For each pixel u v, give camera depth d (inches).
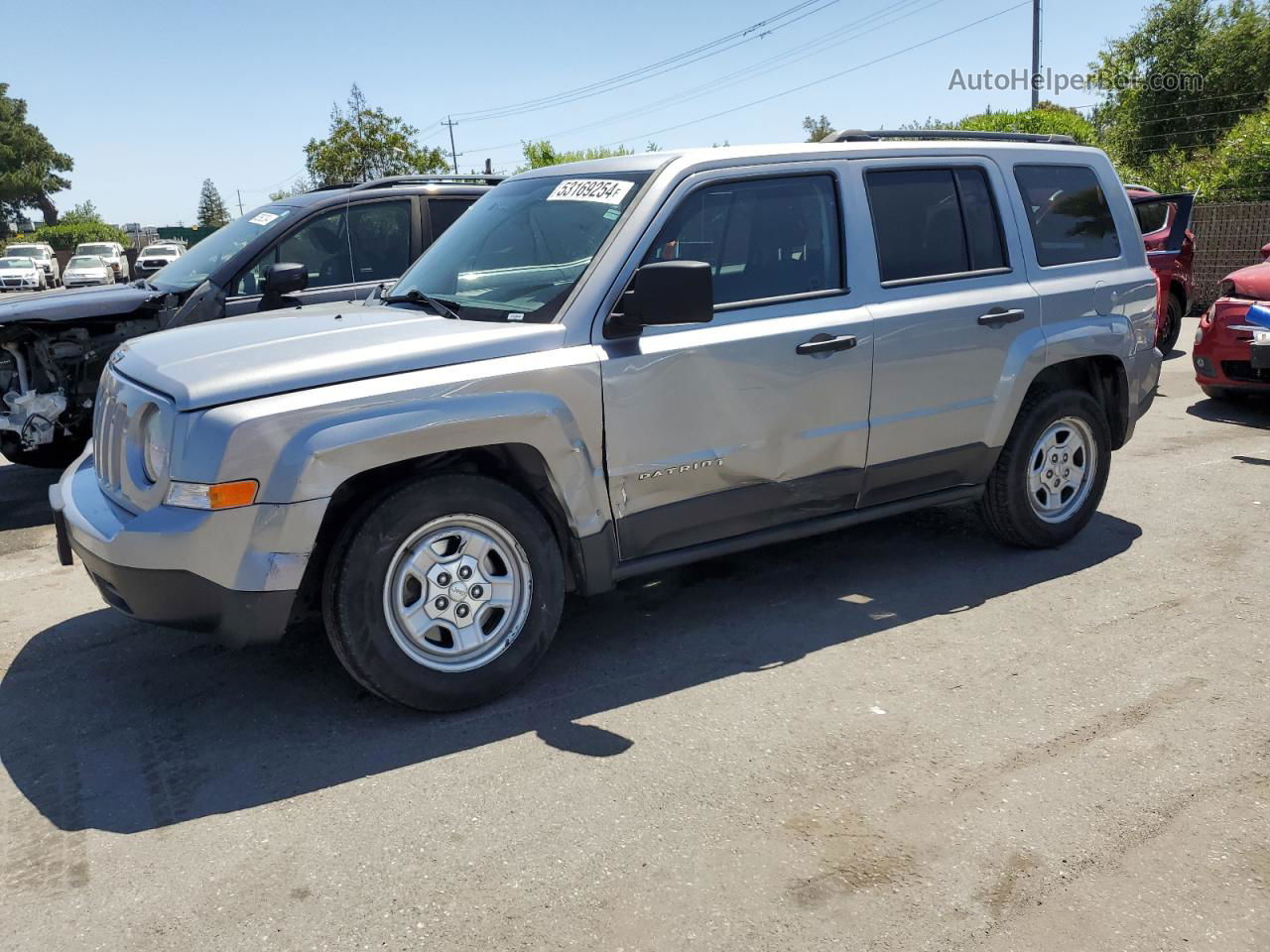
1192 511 230.5
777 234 165.6
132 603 132.6
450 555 140.7
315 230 280.7
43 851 114.5
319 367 132.5
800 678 152.5
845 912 101.1
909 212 179.3
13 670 162.9
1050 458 199.8
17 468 305.9
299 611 139.9
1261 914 100.1
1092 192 206.4
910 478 182.1
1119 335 201.8
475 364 139.3
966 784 123.3
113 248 2012.8
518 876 108.0
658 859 110.2
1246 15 1289.4
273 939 99.2
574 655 162.2
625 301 146.6
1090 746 131.5
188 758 134.5
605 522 150.9
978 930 98.3
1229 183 770.8
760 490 164.4
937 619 173.5
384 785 126.0
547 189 175.6
